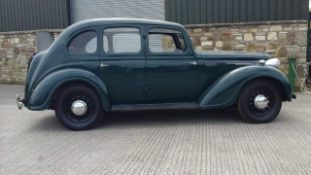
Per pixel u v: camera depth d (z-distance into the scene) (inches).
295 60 409.1
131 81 261.7
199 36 452.1
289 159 186.5
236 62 270.2
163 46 266.1
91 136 240.5
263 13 426.6
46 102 252.1
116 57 260.1
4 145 225.9
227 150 202.8
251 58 273.3
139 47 262.7
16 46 568.7
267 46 429.7
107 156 198.2
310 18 458.6
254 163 181.6
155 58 263.1
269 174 167.3
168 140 225.6
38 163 191.0
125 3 510.3
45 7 546.3
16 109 346.6
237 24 436.1
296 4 415.2
